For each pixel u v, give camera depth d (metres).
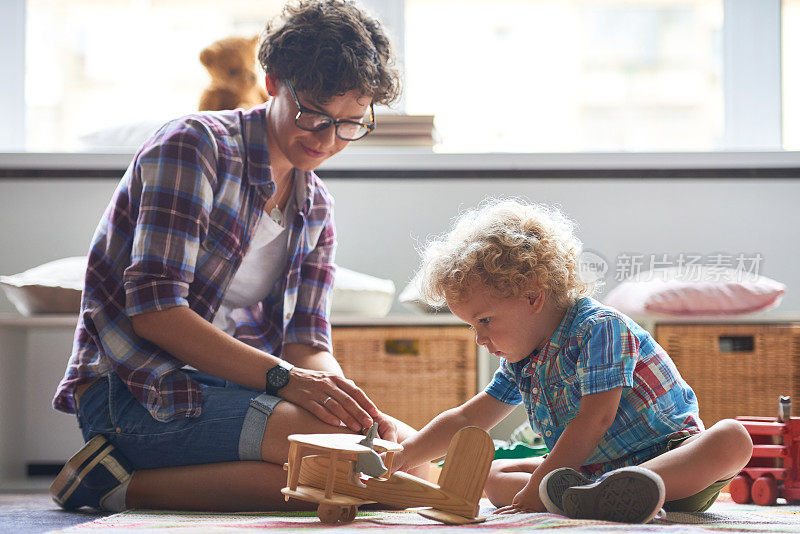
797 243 2.60
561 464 1.21
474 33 2.93
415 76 2.92
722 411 2.17
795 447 1.53
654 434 1.30
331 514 1.08
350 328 2.19
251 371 1.35
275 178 1.56
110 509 1.43
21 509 1.51
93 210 2.61
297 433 1.31
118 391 1.42
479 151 2.60
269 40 1.47
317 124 1.43
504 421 2.44
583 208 2.61
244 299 1.61
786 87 2.90
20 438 2.36
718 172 2.56
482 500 1.66
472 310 1.30
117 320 1.41
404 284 2.61
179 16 2.92
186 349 1.35
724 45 2.90
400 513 1.27
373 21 1.51
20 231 2.61
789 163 2.51
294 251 1.59
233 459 1.34
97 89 2.92
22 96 2.94
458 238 1.34
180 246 1.38
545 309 1.32
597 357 1.25
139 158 1.44
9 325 2.17
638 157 2.52
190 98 2.91
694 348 2.17
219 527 1.03
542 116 2.92
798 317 2.18
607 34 2.91
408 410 2.17
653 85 2.90
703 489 1.22
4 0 2.92
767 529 1.06
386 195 2.62
